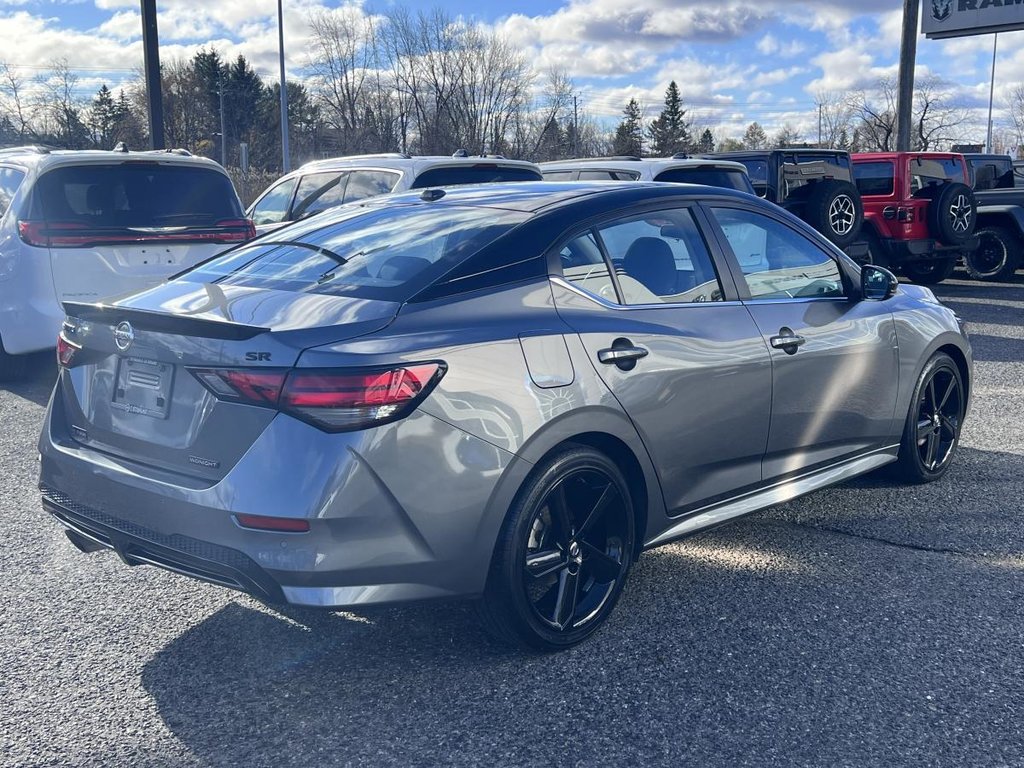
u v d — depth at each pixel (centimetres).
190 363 299
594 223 362
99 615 374
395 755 280
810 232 450
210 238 758
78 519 332
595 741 285
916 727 290
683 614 369
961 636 349
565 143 5591
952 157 1426
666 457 363
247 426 289
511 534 315
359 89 5322
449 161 898
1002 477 539
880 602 379
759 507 411
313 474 280
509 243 340
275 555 282
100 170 730
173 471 306
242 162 2503
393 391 286
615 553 354
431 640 350
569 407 324
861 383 454
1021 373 829
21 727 295
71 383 349
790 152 1210
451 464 297
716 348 377
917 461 510
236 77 9325
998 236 1486
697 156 1131
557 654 339
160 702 310
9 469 564
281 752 282
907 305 494
